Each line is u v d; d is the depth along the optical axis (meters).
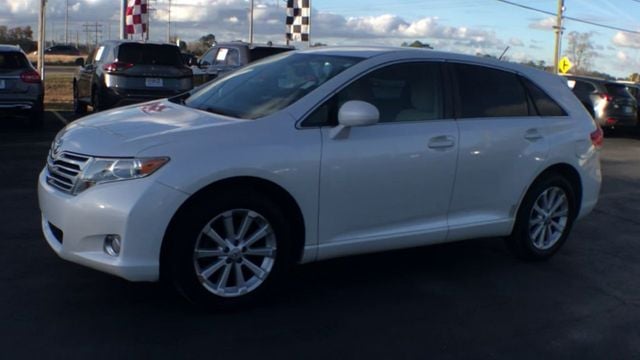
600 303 5.12
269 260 4.60
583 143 6.11
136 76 13.58
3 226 6.23
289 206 4.65
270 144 4.47
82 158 4.29
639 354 4.29
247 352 4.00
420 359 4.04
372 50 5.36
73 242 4.26
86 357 3.83
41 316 4.31
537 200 5.88
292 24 21.05
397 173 4.96
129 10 18.53
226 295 4.48
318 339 4.22
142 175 4.12
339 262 5.72
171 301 4.64
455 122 5.34
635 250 6.65
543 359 4.14
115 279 4.96
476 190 5.45
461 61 5.52
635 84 21.48
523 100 5.84
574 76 20.03
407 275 5.50
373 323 4.52
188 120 4.66
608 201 9.11
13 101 12.20
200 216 4.27
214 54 16.84
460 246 6.41
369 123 4.61
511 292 5.25
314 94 4.77
